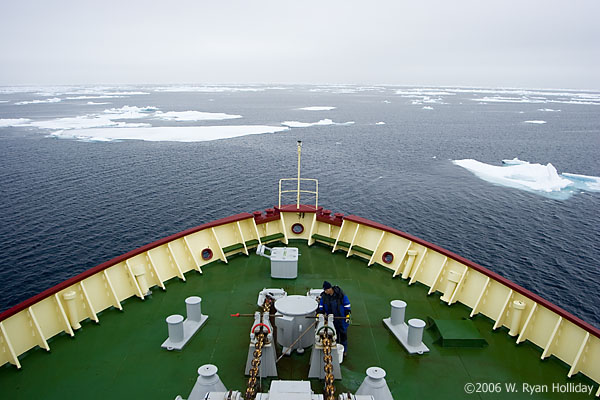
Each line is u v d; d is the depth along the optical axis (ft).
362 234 26.78
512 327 18.45
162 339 18.07
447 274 22.21
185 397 14.67
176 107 499.92
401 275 24.21
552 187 141.69
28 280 71.26
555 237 98.37
